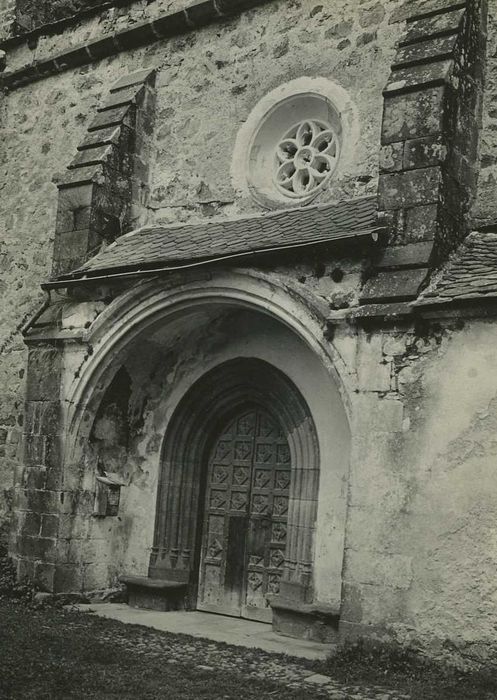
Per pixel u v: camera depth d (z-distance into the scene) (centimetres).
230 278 816
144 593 916
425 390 688
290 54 914
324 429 837
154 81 1025
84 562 927
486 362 663
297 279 772
